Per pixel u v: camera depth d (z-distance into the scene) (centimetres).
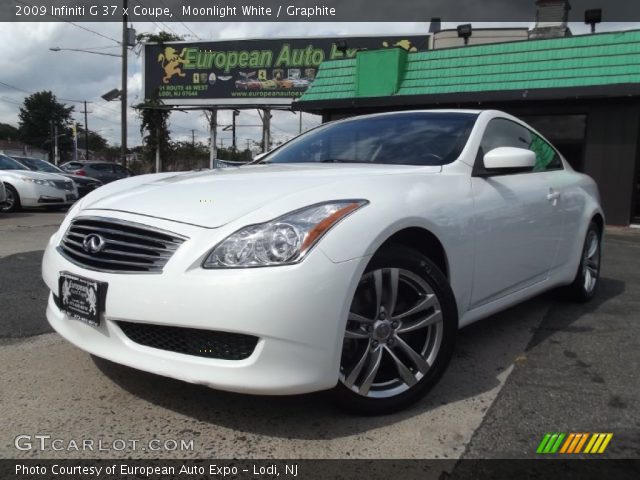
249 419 226
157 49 2406
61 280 234
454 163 284
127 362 216
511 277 311
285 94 2252
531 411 238
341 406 223
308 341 198
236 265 198
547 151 392
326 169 273
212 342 206
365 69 1320
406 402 233
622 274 558
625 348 321
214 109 2380
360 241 210
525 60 1137
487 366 290
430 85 1242
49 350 298
